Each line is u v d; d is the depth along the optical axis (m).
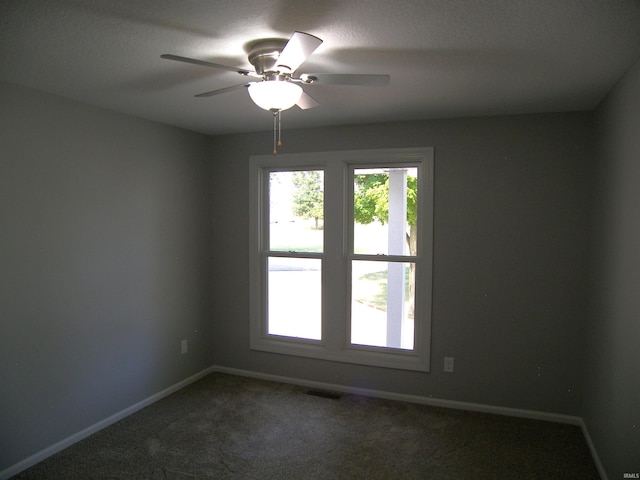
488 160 3.22
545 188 3.11
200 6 1.53
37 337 2.61
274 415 3.25
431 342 3.42
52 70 2.22
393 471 2.52
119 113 3.13
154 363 3.51
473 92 2.58
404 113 3.14
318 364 3.80
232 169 4.01
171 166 3.63
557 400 3.14
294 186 3.88
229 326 4.12
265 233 4.02
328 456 2.68
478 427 3.06
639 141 1.95
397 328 3.61
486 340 3.29
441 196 3.34
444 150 3.32
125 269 3.22
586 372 2.96
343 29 1.71
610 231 2.45
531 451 2.74
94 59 2.06
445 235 3.35
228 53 1.98
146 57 2.03
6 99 2.41
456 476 2.47
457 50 1.92
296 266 3.90
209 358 4.16
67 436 2.80
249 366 4.06
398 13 1.57
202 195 4.01
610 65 2.09
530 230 3.15
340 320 3.69
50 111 2.65
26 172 2.52
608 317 2.44
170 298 3.66
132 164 3.25
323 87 2.50
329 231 3.68
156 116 3.27
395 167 3.56
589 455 2.69
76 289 2.84
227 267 4.09
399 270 3.57
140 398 3.37
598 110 2.82
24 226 2.52
